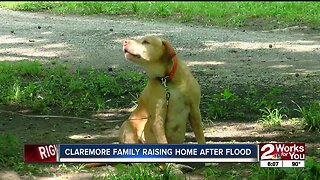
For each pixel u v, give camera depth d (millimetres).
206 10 18406
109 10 19344
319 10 17938
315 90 9141
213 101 8336
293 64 11586
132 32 15383
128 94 8922
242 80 10094
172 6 19297
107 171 5652
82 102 8281
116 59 12266
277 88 9148
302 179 5164
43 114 7902
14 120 7598
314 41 14148
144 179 5180
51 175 5617
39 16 18516
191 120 5633
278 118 7301
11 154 6039
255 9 18078
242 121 7527
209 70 11148
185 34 15109
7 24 16594
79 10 19391
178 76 5453
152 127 5539
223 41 14203
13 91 8586
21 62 11164
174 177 5246
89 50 13234
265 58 12289
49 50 13250
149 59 5336
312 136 6789
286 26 16266
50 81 9367
